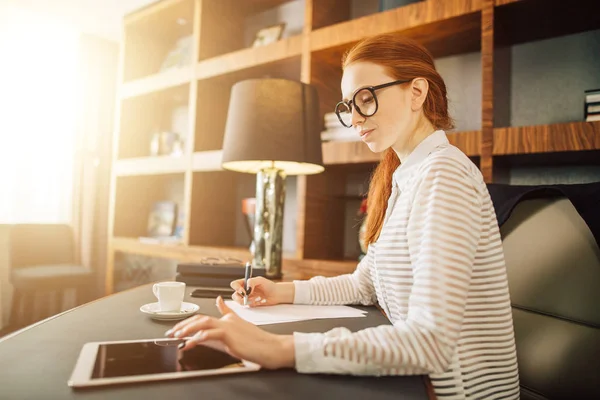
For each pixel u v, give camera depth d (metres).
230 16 2.93
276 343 0.60
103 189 3.92
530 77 1.83
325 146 2.03
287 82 1.56
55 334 0.73
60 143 3.85
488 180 1.55
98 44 3.90
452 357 0.65
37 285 2.94
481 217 0.75
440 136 0.83
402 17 1.82
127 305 0.97
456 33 1.84
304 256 2.08
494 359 0.78
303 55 2.14
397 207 0.82
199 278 1.25
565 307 0.88
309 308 0.98
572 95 1.74
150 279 3.53
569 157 1.56
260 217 1.65
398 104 0.82
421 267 0.66
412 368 0.60
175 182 3.52
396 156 1.01
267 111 1.54
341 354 0.59
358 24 1.95
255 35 2.75
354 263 1.92
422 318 0.63
